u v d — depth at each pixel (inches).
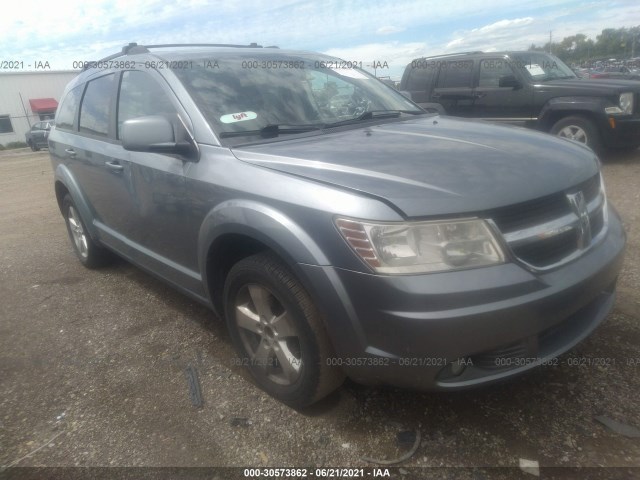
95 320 143.1
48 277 180.4
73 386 112.7
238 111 113.6
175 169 110.6
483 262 77.4
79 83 170.1
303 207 83.4
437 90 340.8
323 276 80.7
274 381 100.9
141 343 128.6
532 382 101.9
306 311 86.7
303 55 147.9
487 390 100.7
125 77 136.7
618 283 138.7
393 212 76.8
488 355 81.1
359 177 84.7
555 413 93.0
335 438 91.0
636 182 247.4
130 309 148.4
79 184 163.5
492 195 79.8
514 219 81.0
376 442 89.4
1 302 161.3
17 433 98.3
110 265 185.9
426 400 98.9
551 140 109.0
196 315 141.6
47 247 218.2
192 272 116.8
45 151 948.6
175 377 112.9
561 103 289.9
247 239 98.0
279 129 112.4
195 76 118.6
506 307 76.3
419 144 101.6
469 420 93.0
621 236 101.7
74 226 185.0
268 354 100.1
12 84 1239.5
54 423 100.6
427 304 74.5
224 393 106.0
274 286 90.7
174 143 106.1
